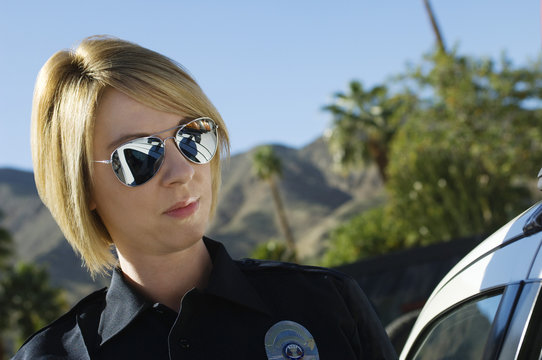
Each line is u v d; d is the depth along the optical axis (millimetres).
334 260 20094
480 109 18188
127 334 1158
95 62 1147
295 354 1151
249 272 1258
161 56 1184
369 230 19438
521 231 1279
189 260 1209
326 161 150875
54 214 1228
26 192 173250
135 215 1146
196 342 1129
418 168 17531
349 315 1226
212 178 1298
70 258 125750
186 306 1125
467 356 1395
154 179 1127
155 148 1131
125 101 1139
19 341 24594
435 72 18891
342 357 1165
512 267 1248
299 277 1240
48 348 1196
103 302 1255
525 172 17750
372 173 140375
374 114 26797
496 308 1281
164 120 1153
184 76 1201
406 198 17703
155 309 1160
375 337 1268
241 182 147125
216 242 1265
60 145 1175
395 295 4461
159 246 1157
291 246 42844
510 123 18078
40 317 25016
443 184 16984
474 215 16719
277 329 1169
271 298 1206
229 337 1145
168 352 1137
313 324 1185
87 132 1136
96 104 1135
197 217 1157
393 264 4672
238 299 1163
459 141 17672
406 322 2453
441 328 1585
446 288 1590
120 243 1201
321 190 141750
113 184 1147
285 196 138250
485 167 17656
